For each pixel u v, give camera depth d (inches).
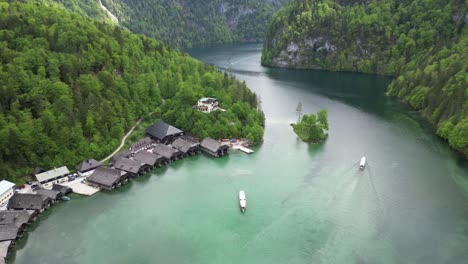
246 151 6614.2
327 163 6205.7
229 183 5625.0
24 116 5679.1
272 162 6264.8
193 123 7135.8
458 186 5487.2
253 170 5999.0
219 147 6422.2
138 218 4822.8
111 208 5022.1
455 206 5009.8
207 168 6077.8
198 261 4114.2
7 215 4498.0
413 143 7022.6
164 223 4731.8
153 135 6919.3
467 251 4202.8
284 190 5413.4
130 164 5812.0
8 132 5324.8
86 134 6190.9
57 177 5492.1
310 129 7214.6
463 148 6461.6
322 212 4909.0
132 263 4082.2
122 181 5575.8
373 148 6801.2
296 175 5826.8
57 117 5969.5
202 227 4658.0
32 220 4707.2
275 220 4768.7
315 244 4352.9
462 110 7047.2
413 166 6082.7
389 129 7785.4
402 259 4106.8
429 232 4515.3
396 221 4714.6
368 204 5059.1
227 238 4468.5
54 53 6899.6
